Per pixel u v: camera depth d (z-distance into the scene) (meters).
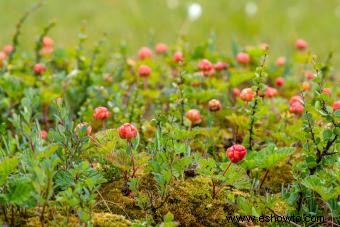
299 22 11.01
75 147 3.55
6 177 3.19
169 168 3.46
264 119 4.77
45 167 3.12
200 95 4.68
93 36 9.97
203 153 4.28
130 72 5.81
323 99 3.38
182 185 3.69
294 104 4.31
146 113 5.14
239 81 5.11
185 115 4.39
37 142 3.43
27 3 11.44
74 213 3.34
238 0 12.16
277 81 5.39
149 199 3.54
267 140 4.45
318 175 3.44
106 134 3.57
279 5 12.09
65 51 5.90
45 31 5.79
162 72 6.00
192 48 6.22
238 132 4.53
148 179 3.73
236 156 3.37
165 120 4.07
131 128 3.43
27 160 3.28
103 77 5.57
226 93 5.33
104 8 11.64
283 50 8.11
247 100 4.25
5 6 11.23
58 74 5.23
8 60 5.61
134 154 3.51
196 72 5.51
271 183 3.97
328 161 3.42
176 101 4.17
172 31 10.35
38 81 5.22
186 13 11.39
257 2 12.08
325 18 11.31
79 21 10.89
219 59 5.92
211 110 4.26
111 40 9.20
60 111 3.67
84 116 4.57
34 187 3.07
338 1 12.18
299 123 4.30
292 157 4.20
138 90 4.91
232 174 3.41
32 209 3.35
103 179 3.36
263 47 5.77
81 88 5.15
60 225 3.20
